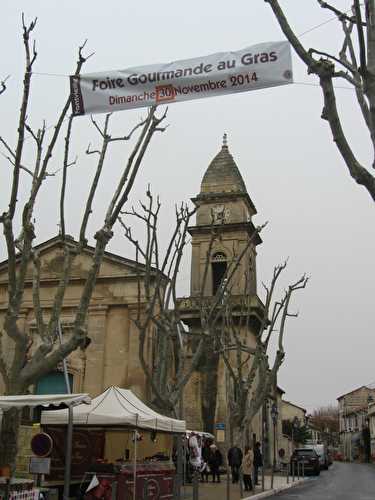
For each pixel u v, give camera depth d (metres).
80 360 33.09
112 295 34.06
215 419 36.47
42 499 12.25
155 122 12.36
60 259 34.84
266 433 43.56
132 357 32.69
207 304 31.77
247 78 9.86
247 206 45.16
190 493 22.31
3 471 11.08
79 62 11.21
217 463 28.98
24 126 11.57
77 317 11.54
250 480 24.73
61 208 12.18
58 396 11.16
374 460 84.00
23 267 11.62
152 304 19.95
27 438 17.14
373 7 7.27
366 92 7.05
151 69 10.49
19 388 11.43
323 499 22.47
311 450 43.69
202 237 42.91
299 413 87.50
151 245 20.80
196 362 21.22
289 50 9.72
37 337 33.41
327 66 7.37
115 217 11.75
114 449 20.92
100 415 15.07
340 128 7.18
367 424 95.00
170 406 20.22
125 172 12.07
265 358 27.97
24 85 11.16
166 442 24.08
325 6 8.30
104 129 12.46
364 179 6.96
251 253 42.66
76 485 18.58
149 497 16.53
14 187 11.25
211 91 10.10
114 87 10.64
